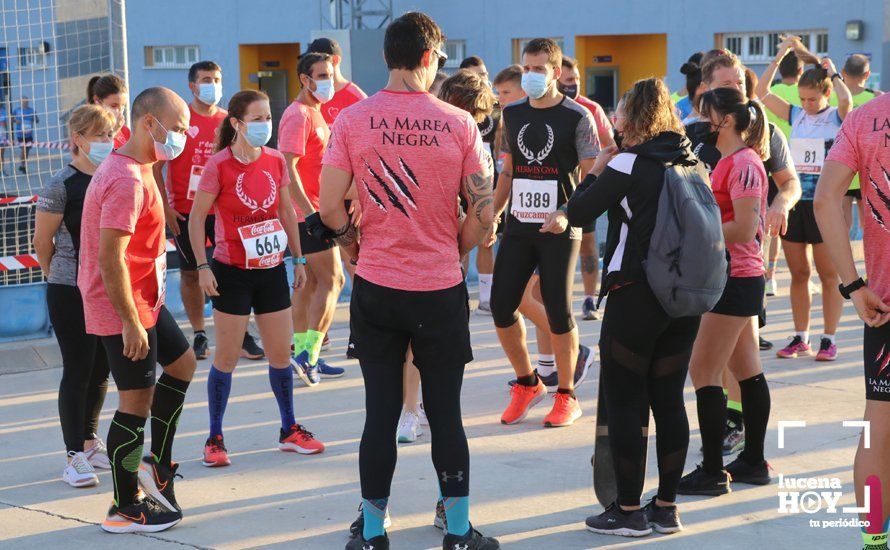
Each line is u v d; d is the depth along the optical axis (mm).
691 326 6367
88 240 6453
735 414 8133
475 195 5941
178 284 13508
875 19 33094
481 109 8234
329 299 10484
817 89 12086
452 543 6039
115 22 14578
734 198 6836
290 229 8688
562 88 13211
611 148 6570
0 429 9211
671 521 6535
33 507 7270
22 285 12141
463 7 39688
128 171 6250
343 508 7137
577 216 6266
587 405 9656
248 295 8148
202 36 42750
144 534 6707
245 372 11180
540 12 38531
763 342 11789
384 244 5867
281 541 6551
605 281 6309
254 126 8016
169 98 6281
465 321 6055
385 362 6035
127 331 6344
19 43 16922
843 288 5648
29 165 17797
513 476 7691
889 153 5484
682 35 36438
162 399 6863
